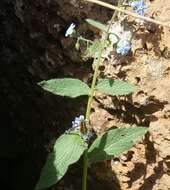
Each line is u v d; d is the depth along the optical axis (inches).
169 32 10.7
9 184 14.2
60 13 11.9
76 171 12.3
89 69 11.6
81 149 9.7
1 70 13.7
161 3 10.9
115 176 11.6
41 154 13.3
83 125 9.9
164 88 10.6
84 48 11.5
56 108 12.4
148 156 11.1
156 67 10.8
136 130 10.0
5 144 13.9
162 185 11.1
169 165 10.8
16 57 13.1
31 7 12.4
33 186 13.8
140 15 10.3
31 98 13.1
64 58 11.9
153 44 10.8
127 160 11.3
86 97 11.6
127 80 11.0
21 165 13.9
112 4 11.6
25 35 12.7
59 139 9.8
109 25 10.3
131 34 11.0
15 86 13.5
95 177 12.0
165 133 10.7
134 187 11.4
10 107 14.0
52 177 9.6
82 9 11.7
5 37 13.4
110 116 11.4
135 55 11.0
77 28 11.7
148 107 10.8
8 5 13.0
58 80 10.1
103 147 10.0
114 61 11.1
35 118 13.2
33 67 12.7
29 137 13.6
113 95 10.9
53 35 12.0
